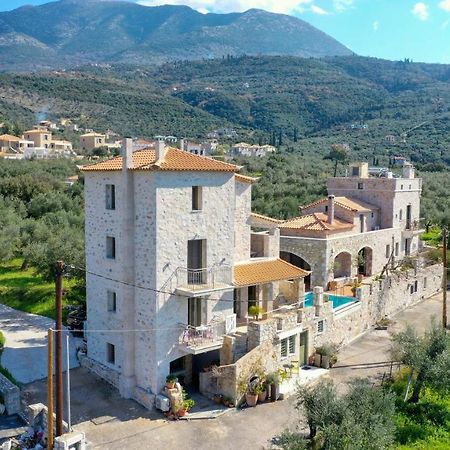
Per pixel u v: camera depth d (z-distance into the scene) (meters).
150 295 29.47
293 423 27.58
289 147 184.00
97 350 33.31
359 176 60.66
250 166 106.00
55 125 194.25
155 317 29.20
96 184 32.19
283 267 37.53
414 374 32.56
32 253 51.69
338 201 53.28
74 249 48.03
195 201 31.03
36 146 158.50
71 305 44.59
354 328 42.09
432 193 84.69
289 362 33.81
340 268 50.81
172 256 29.72
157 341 29.23
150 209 29.05
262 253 39.88
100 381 32.16
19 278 54.97
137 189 29.80
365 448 22.75
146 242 29.47
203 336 30.52
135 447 24.95
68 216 67.00
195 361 32.44
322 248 47.16
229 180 32.12
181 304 30.31
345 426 22.86
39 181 86.25
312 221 49.88
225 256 32.25
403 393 31.61
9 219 66.12
